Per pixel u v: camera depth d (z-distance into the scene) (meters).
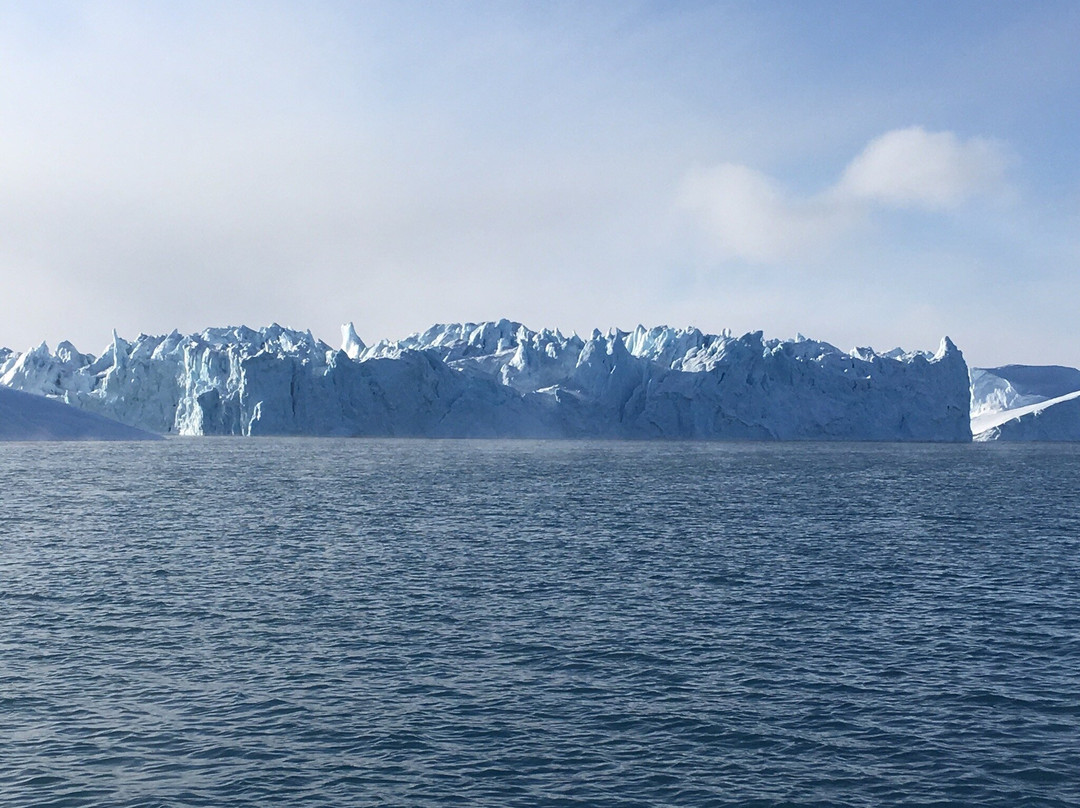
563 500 69.00
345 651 26.12
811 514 60.91
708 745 19.50
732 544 46.62
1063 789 17.58
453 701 22.02
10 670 24.09
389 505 64.75
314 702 21.88
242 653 25.86
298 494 72.81
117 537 47.81
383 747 19.23
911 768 18.45
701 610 31.42
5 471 93.81
